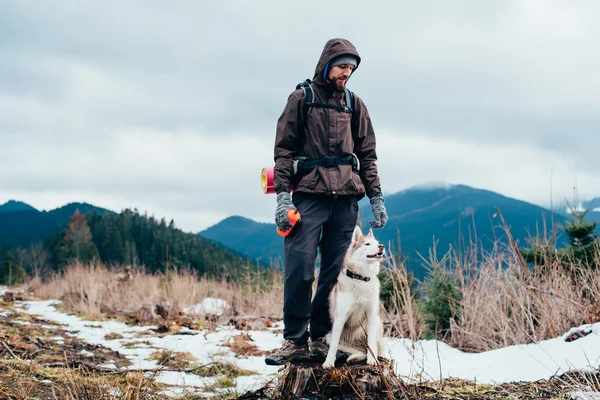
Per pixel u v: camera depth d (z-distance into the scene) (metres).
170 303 8.87
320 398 3.38
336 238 3.86
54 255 36.81
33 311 8.66
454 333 5.95
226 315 8.15
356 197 3.91
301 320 3.72
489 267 6.17
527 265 6.27
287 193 3.66
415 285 6.84
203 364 5.11
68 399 3.48
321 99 3.74
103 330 6.97
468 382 4.04
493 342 5.49
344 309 3.67
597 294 5.19
